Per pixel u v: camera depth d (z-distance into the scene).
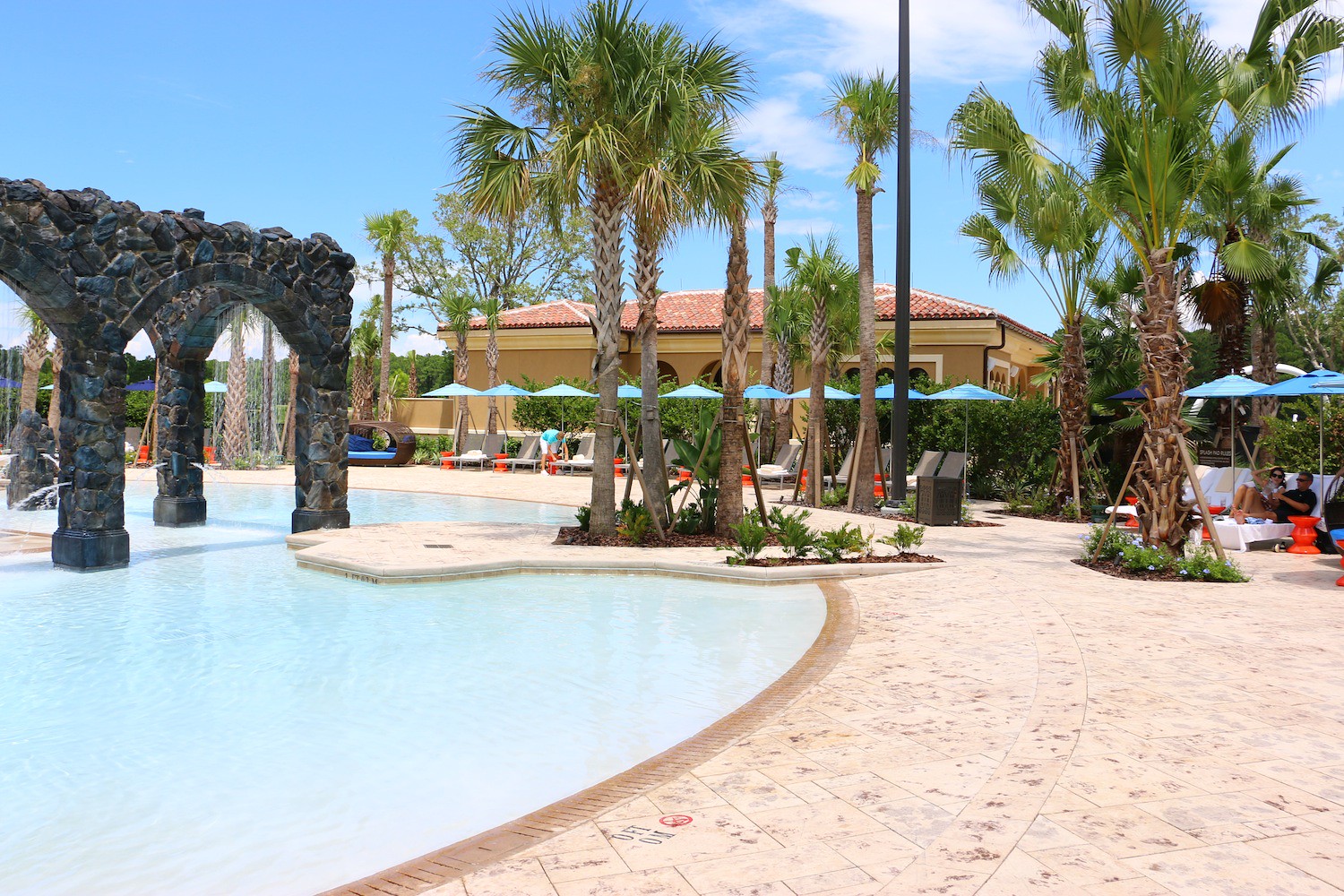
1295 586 10.02
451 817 4.32
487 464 30.84
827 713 5.54
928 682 6.19
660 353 32.16
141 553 12.79
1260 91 10.30
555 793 4.61
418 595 9.88
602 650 7.55
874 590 9.93
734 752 4.87
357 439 32.09
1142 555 10.77
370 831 4.17
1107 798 4.07
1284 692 5.81
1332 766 4.49
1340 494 12.95
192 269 12.40
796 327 26.97
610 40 12.16
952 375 26.12
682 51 12.70
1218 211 15.04
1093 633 7.56
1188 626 7.83
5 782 4.74
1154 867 3.40
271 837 4.12
